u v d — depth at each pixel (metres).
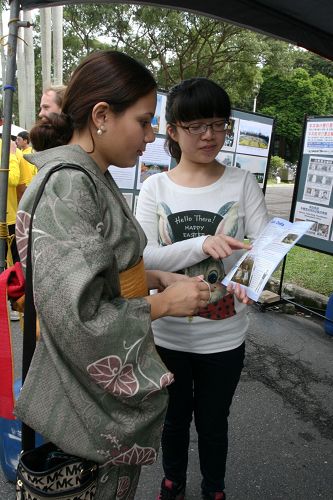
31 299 0.99
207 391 1.77
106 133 1.06
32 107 10.38
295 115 40.25
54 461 1.02
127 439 1.00
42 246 0.90
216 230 1.68
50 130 1.12
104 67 1.02
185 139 1.60
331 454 2.54
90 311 0.90
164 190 1.73
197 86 1.52
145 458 1.07
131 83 1.03
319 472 2.38
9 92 1.84
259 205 1.73
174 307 1.17
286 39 2.99
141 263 1.19
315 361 3.70
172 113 1.60
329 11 2.54
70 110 1.08
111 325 0.91
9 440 2.03
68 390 0.94
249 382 3.32
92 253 0.90
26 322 1.01
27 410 0.96
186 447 1.91
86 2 2.16
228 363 1.74
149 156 3.91
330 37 2.92
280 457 2.49
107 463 1.00
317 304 4.89
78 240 0.90
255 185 1.75
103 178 1.07
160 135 3.91
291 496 2.20
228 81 17.62
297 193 4.54
